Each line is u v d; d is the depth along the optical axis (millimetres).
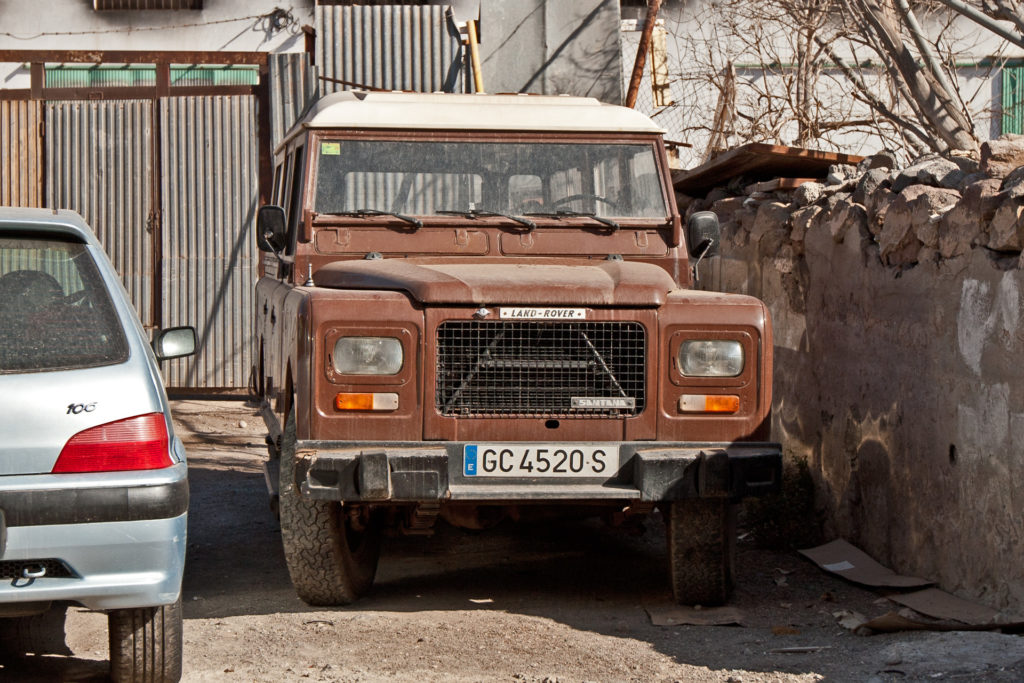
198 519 7922
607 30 13820
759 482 5184
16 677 4543
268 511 8203
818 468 7336
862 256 6703
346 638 5176
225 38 19172
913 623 5074
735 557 5906
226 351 14391
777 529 7086
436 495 5051
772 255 8266
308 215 6043
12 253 4098
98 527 3797
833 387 7133
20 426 3773
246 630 5312
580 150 6270
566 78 13836
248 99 14211
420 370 5145
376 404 5117
